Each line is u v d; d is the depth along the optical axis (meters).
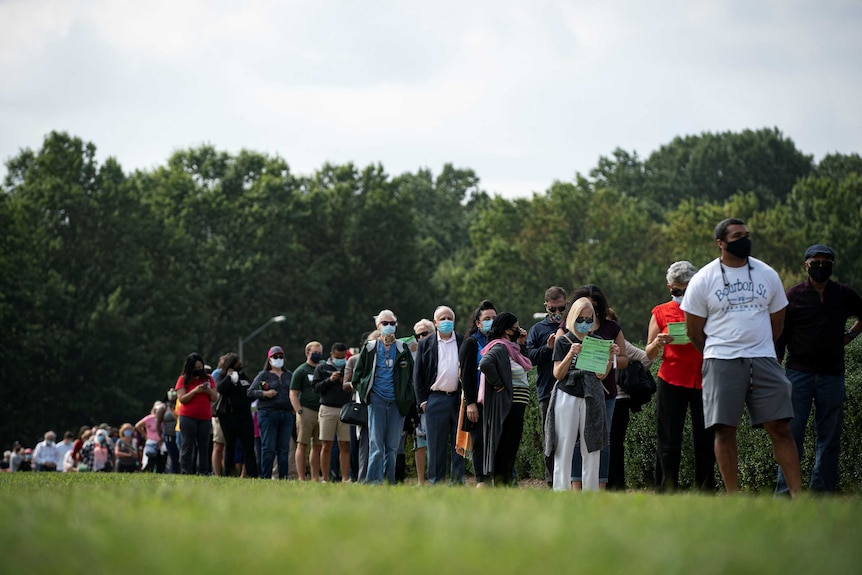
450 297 195.75
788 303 24.89
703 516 13.52
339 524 12.07
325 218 175.88
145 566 9.31
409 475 50.53
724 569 9.19
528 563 9.23
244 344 165.38
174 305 153.50
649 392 29.62
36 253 144.62
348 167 183.88
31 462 96.56
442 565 9.07
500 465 28.14
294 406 42.66
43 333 139.88
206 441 46.09
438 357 33.28
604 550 10.04
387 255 176.38
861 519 13.80
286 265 168.88
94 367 145.25
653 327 27.42
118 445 62.47
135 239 154.25
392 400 34.34
